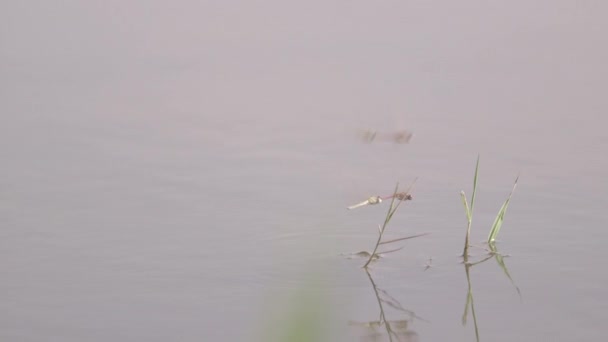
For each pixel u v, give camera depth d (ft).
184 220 43.16
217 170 48.93
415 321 34.01
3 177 48.24
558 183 45.57
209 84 61.62
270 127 54.80
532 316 34.12
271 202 44.80
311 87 60.54
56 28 72.23
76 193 46.29
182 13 74.74
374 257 39.04
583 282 36.37
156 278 37.78
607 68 61.31
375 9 73.97
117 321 34.58
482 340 32.63
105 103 58.85
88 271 38.52
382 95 58.65
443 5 74.28
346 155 50.47
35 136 53.78
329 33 69.67
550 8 72.90
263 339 32.73
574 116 54.34
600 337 32.50
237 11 74.64
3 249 40.55
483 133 52.54
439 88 59.41
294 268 38.22
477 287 36.40
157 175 48.39
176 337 33.32
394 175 47.62
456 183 46.29
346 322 33.91
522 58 63.72
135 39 69.92
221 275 37.81
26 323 34.53
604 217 41.81
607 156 48.65
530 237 40.32
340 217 42.88
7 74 63.57
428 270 37.81
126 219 43.34
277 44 68.08
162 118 56.49
